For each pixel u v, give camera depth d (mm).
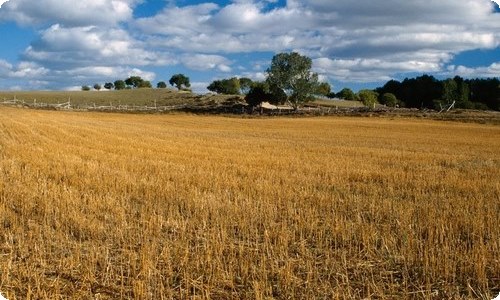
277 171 16766
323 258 7879
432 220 9758
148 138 31250
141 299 6309
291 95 98062
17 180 13086
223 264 7406
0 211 9828
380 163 20531
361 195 12938
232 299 6434
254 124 59031
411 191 13602
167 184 12969
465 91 100375
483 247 7852
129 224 9344
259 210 10531
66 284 6734
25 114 58531
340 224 9422
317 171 17188
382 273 7285
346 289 6727
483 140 38531
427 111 79688
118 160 18438
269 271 7227
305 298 6488
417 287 6809
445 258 7309
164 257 7539
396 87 122562
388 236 8812
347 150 26516
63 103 107812
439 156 24125
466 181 15000
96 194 11766
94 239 8508
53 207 10141
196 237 8656
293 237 8656
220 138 34188
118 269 7230
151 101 119625
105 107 98500
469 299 6449
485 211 10891
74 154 19984
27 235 8617
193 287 6695
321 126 56250
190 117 75688
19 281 6652
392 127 55312
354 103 124812
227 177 14719
